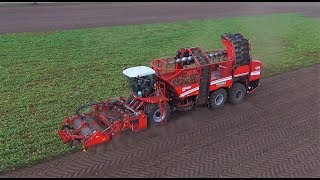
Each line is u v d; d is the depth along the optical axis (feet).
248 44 52.01
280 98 55.52
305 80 63.41
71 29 108.06
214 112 50.55
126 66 71.36
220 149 40.93
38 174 36.29
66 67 70.28
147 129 45.37
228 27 113.60
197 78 48.21
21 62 73.10
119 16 133.39
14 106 51.80
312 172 36.55
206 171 36.81
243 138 43.39
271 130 45.39
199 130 45.39
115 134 42.32
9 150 40.22
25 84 60.75
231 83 51.47
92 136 40.16
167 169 37.19
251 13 146.51
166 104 46.37
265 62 74.33
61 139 42.65
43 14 131.64
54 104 52.85
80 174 36.35
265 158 39.09
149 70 45.39
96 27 112.16
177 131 45.11
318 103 53.67
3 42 89.04
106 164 38.09
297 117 49.06
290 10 156.04
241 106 52.54
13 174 36.19
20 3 152.76
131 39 95.91
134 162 38.45
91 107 51.39
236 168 37.29
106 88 59.16
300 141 42.65
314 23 120.98
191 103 49.96
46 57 77.10
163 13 143.02
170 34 102.37
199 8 158.51
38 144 41.65
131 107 45.37
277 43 91.71
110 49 84.94
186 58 49.73
